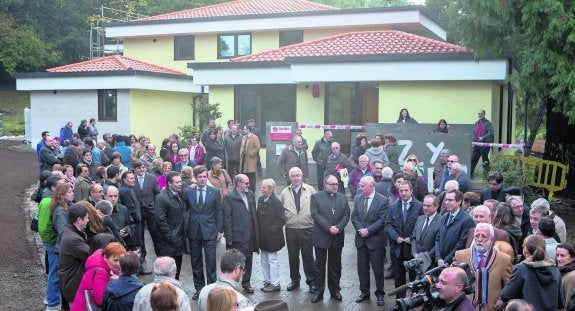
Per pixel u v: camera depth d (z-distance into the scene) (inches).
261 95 936.9
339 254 396.2
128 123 1064.2
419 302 235.6
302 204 413.4
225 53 1189.7
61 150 761.0
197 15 1263.5
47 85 1109.7
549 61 583.5
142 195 465.7
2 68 1898.4
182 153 526.3
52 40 2011.6
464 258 288.4
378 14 1042.7
